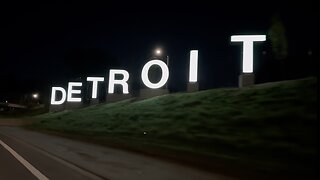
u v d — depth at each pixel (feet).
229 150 71.20
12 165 49.19
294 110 85.46
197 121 105.50
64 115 201.77
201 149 74.08
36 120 208.44
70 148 77.41
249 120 90.53
